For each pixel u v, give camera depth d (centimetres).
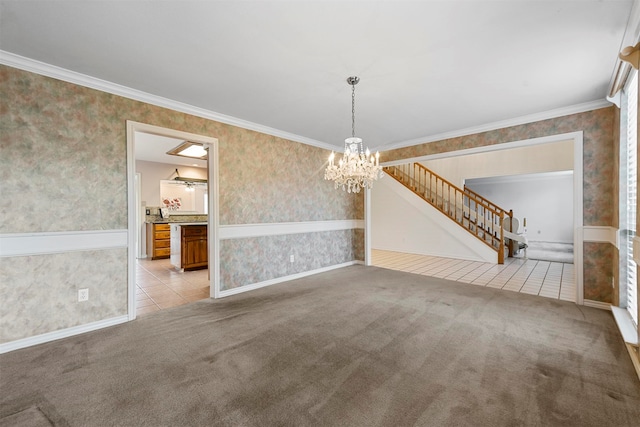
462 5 160
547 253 670
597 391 160
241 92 278
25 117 219
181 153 557
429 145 448
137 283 411
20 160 218
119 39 192
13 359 198
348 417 141
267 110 327
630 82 237
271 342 222
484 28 181
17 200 217
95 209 253
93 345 219
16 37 188
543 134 339
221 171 345
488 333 237
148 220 638
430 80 254
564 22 175
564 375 176
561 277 437
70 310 239
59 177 235
